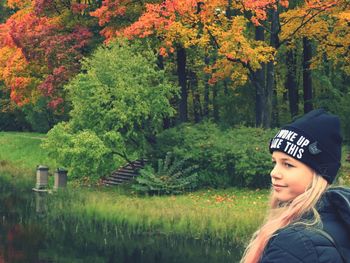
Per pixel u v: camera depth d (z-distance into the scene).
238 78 30.88
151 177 26.12
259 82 29.38
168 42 27.50
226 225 18.72
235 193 25.16
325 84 33.47
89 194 26.02
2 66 40.03
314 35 30.34
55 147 27.72
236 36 26.39
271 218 1.55
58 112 38.34
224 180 26.73
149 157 28.77
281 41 29.45
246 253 1.58
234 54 26.50
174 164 26.88
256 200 23.41
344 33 29.95
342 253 1.40
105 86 27.16
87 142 26.41
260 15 26.23
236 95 36.94
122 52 28.12
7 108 58.50
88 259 16.52
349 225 1.42
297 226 1.45
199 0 26.55
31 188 30.80
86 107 27.22
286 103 40.72
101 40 35.03
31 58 36.38
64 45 33.38
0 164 40.00
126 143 28.80
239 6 26.98
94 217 21.58
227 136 27.73
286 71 37.72
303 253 1.38
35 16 37.00
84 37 33.66
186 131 28.55
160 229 19.47
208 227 18.84
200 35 27.86
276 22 28.97
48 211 23.47
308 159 1.51
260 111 29.66
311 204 1.49
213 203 22.98
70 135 27.31
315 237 1.40
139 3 31.41
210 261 15.89
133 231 19.39
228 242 17.59
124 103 26.80
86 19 35.75
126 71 27.61
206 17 27.19
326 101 33.34
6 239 19.06
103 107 27.47
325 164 1.52
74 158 26.72
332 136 1.53
